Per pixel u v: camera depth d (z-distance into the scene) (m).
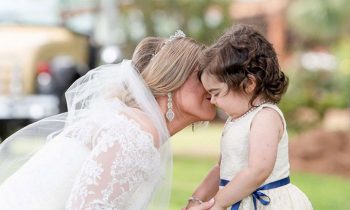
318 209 6.90
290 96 12.27
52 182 3.39
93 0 13.90
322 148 10.12
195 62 3.50
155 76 3.48
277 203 3.48
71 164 3.40
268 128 3.42
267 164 3.38
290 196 3.53
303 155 10.04
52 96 10.18
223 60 3.38
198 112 3.53
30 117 9.58
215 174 3.78
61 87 10.40
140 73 3.57
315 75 14.62
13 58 10.65
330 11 15.51
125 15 13.96
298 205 3.53
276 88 3.47
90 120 3.46
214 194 3.76
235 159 3.50
